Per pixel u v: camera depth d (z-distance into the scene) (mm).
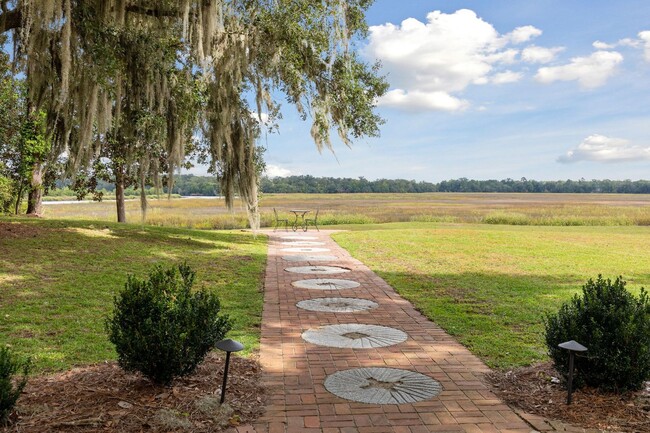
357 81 13750
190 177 106438
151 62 11188
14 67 10586
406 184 150375
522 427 3512
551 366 4723
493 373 4652
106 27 10359
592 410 3785
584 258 13648
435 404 3914
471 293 8641
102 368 4488
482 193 149625
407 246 16172
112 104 12242
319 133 13070
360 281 9891
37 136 17078
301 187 132250
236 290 8742
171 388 4004
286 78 12672
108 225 16172
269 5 12406
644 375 4008
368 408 3826
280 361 4965
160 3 10945
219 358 4934
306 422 3559
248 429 3428
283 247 15906
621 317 4098
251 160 13383
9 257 9914
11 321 6031
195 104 12102
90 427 3289
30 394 3818
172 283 4309
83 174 18562
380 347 5488
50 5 8742
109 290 8023
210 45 10898
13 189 20969
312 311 7242
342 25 13039
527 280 10078
